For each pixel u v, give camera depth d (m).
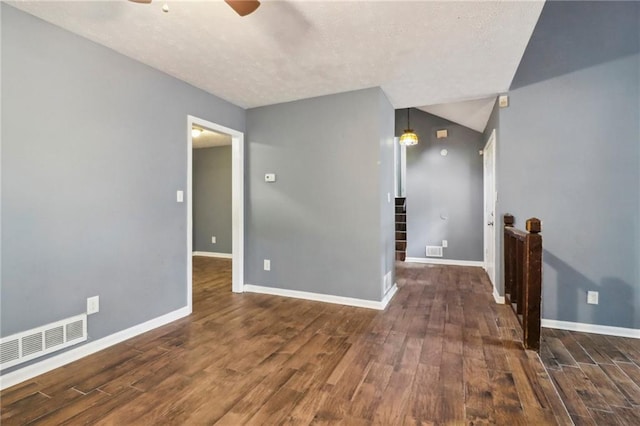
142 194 2.72
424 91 3.39
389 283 3.78
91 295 2.34
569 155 2.98
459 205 5.79
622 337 2.76
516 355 2.30
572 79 2.97
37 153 2.05
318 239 3.63
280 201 3.84
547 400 1.77
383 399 1.79
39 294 2.05
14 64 1.94
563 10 2.99
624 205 2.82
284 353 2.35
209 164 6.88
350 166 3.46
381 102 3.36
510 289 3.26
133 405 1.73
